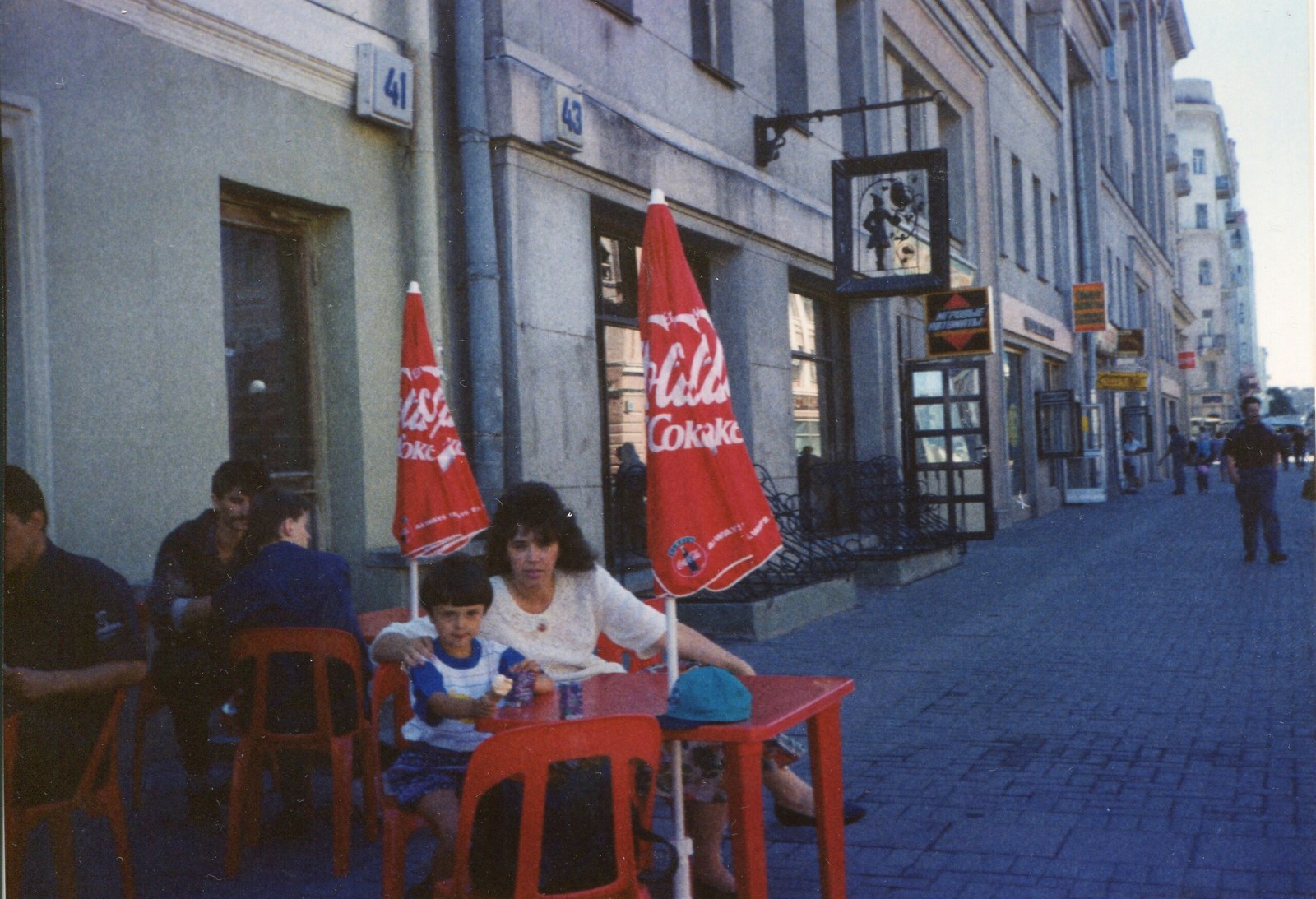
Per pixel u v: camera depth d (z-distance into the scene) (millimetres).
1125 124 40344
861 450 15594
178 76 5949
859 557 12750
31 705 3568
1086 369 30781
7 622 3619
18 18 5168
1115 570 13617
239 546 4910
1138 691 7109
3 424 3760
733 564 3477
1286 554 13602
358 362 7172
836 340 15359
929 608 10945
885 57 16734
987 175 21266
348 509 7215
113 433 5508
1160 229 47344
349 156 7133
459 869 2902
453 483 5324
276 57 6559
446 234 7906
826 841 3719
